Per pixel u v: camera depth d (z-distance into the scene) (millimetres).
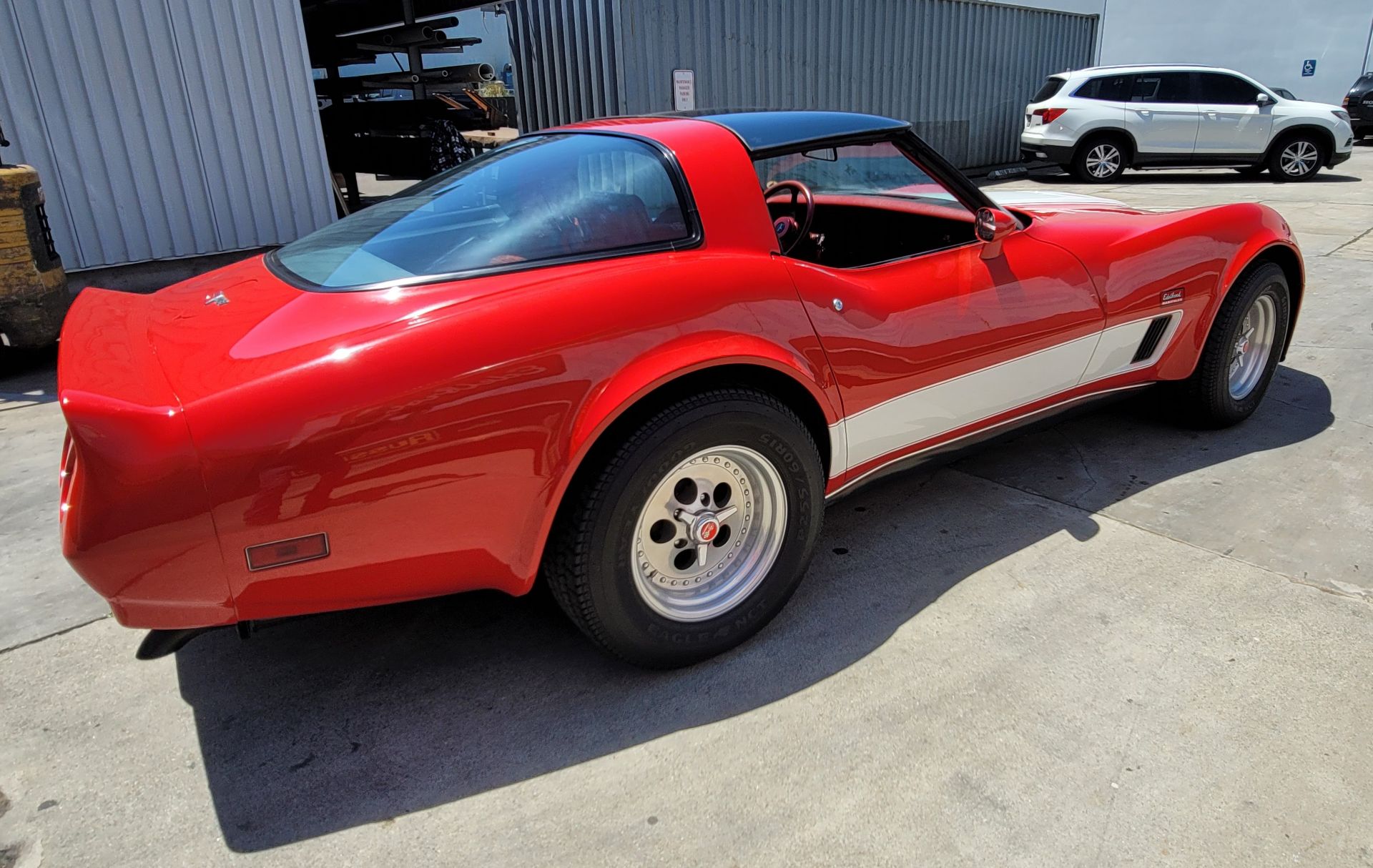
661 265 2090
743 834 1767
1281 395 4055
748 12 9484
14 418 4340
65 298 5180
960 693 2156
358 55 11711
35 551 2986
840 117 2650
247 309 2037
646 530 2113
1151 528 2912
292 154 7078
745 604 2305
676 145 2299
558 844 1760
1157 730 2006
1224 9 17953
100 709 2203
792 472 2260
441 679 2291
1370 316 5215
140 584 1679
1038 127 12883
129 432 1611
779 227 2605
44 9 5805
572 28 9164
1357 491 3113
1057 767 1908
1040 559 2742
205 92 6551
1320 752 1926
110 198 6324
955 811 1804
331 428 1704
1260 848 1692
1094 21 14320
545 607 2615
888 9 11016
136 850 1771
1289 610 2436
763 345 2146
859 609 2520
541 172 2346
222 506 1662
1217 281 3275
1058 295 2852
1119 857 1683
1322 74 17625
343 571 1812
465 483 1834
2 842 1797
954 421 2742
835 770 1926
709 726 2078
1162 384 3631
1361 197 10273
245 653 2430
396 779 1945
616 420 1997
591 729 2086
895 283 2484
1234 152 12312
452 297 1917
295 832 1809
